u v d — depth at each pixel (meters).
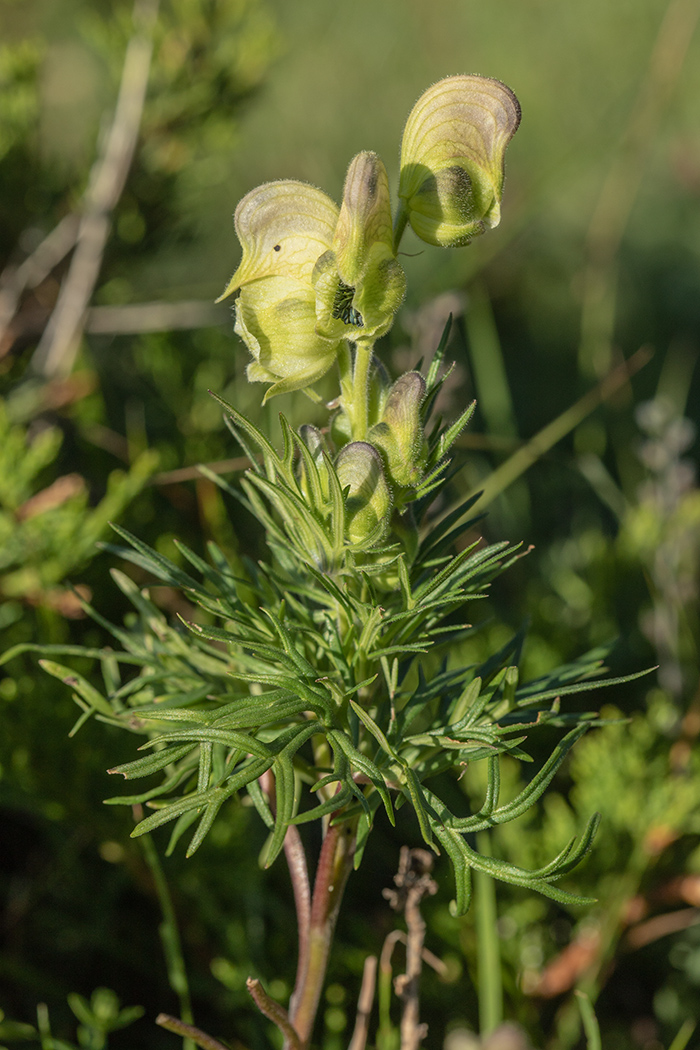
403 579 0.34
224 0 0.61
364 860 0.51
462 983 0.46
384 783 0.33
